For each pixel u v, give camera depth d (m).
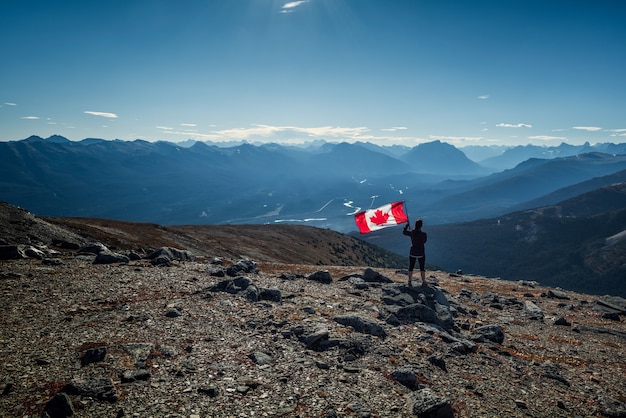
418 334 16.31
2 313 13.85
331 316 17.05
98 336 12.45
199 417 8.56
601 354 17.94
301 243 177.62
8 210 46.06
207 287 19.56
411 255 22.98
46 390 9.04
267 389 10.21
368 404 10.09
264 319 15.72
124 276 20.62
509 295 31.09
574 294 34.03
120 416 8.25
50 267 21.33
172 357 11.42
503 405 11.45
